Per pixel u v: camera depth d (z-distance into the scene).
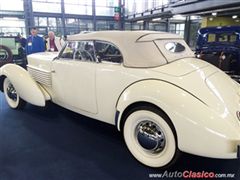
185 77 1.91
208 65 2.40
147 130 2.04
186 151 1.77
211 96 1.79
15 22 14.95
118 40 2.28
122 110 2.11
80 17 16.05
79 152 2.35
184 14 11.41
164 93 1.83
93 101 2.53
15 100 3.52
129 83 2.11
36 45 5.86
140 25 18.12
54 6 14.98
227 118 1.68
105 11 17.09
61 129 2.89
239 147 1.64
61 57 2.93
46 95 3.17
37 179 1.93
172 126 1.83
